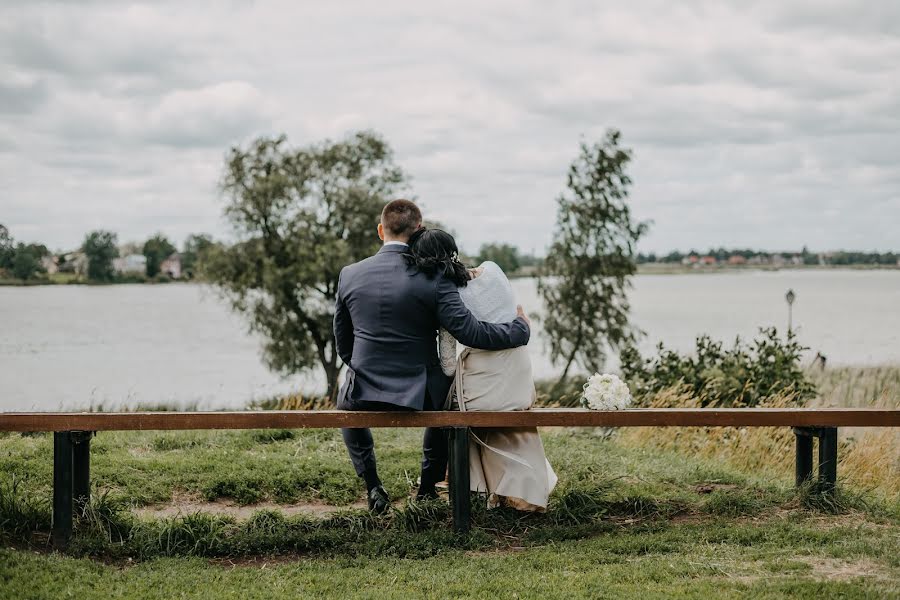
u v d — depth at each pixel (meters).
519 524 4.78
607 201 29.33
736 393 9.38
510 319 4.79
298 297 33.47
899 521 4.77
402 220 4.76
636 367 10.64
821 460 5.07
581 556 4.18
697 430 8.48
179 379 47.97
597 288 29.27
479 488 4.81
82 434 4.45
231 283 33.34
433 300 4.57
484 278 4.80
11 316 119.69
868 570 3.88
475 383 4.77
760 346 9.95
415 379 4.61
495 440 4.83
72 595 3.55
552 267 29.80
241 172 34.69
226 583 3.82
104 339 83.12
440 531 4.56
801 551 4.16
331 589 3.74
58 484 4.30
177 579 3.84
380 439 7.27
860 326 66.81
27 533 4.43
